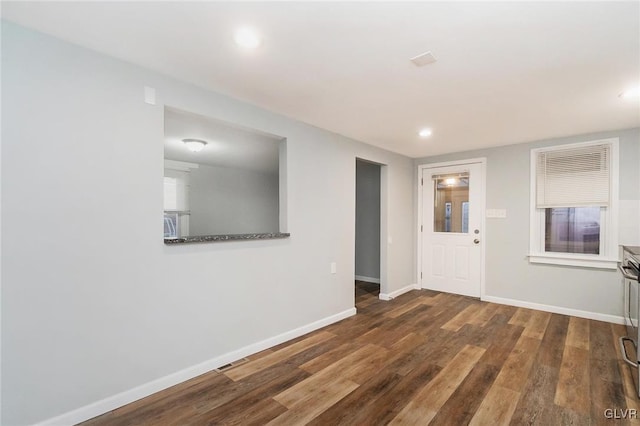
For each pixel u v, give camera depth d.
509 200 4.15
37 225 1.65
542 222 3.96
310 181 3.25
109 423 1.76
